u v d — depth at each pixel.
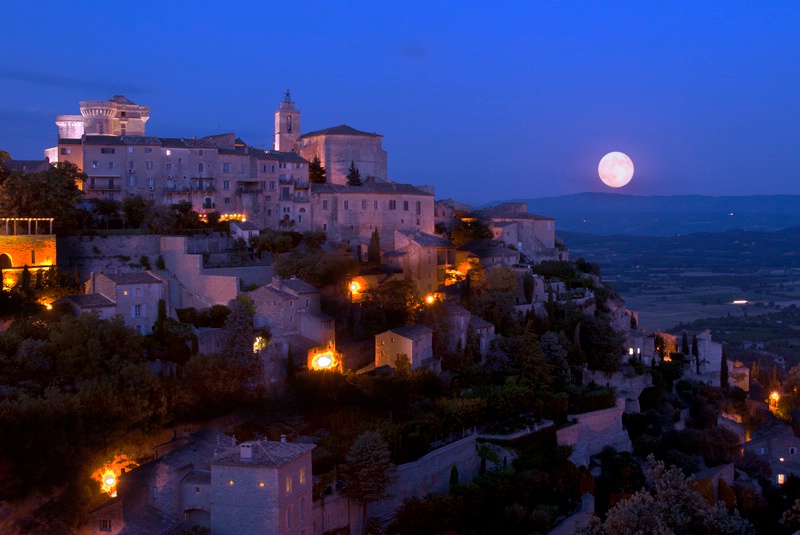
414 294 159.12
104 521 97.00
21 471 92.38
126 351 117.94
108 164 174.25
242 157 187.38
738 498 143.88
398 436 118.75
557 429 141.38
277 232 181.25
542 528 119.25
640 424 164.00
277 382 125.81
